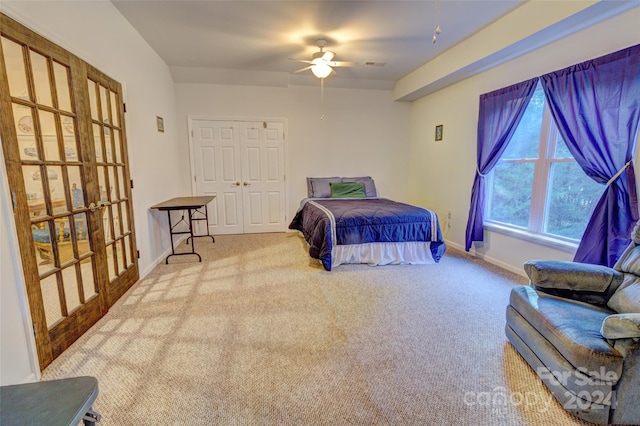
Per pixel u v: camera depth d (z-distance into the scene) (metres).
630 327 1.29
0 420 0.86
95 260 2.34
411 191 5.86
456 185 4.48
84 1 2.29
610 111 2.37
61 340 1.93
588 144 2.54
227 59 4.27
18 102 1.64
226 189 5.31
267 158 5.39
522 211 3.40
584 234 2.53
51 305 1.90
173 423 1.42
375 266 3.64
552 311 1.70
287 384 1.68
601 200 2.44
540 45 2.98
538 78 3.00
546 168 3.08
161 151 4.08
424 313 2.50
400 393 1.62
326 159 5.63
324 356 1.93
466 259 3.92
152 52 3.81
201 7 2.82
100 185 2.53
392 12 2.92
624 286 1.77
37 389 0.98
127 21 3.06
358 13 2.94
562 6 2.43
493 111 3.59
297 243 4.75
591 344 1.39
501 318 2.42
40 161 1.80
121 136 2.89
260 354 1.94
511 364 1.85
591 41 2.55
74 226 2.10
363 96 5.61
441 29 3.30
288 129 5.39
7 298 1.52
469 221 3.93
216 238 5.10
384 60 4.34
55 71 1.97
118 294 2.73
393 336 2.16
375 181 5.88
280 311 2.52
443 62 4.05
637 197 2.29
